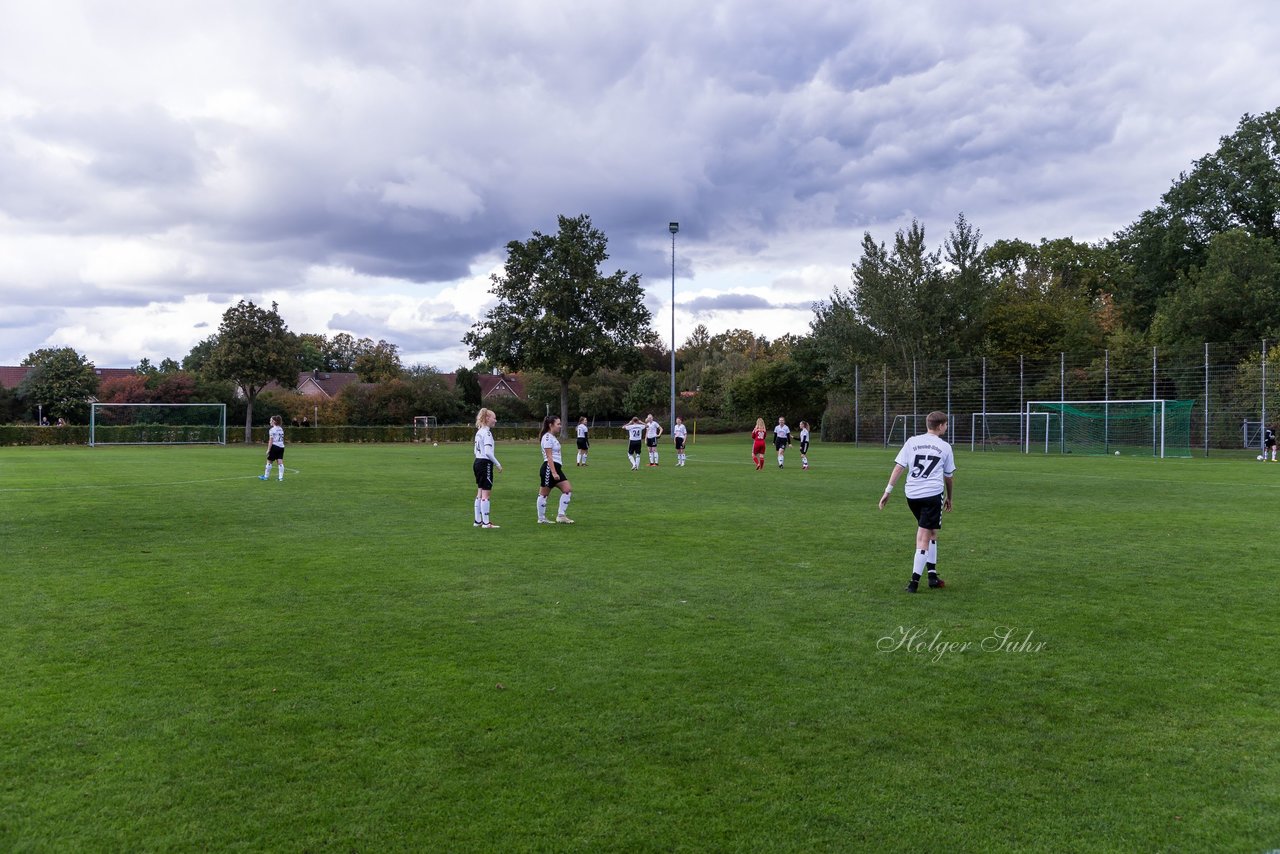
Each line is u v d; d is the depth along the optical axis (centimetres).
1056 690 571
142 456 3769
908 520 1461
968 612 787
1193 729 505
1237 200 5709
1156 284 6200
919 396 5188
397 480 2348
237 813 404
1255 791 428
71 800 415
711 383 7906
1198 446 4128
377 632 714
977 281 5588
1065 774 447
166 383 6738
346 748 475
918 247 5569
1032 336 5681
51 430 5128
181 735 493
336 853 371
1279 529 1342
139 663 627
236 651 659
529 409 8362
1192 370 4166
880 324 5622
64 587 895
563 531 1328
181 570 994
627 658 642
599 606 811
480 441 1366
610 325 6309
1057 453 4309
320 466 3006
